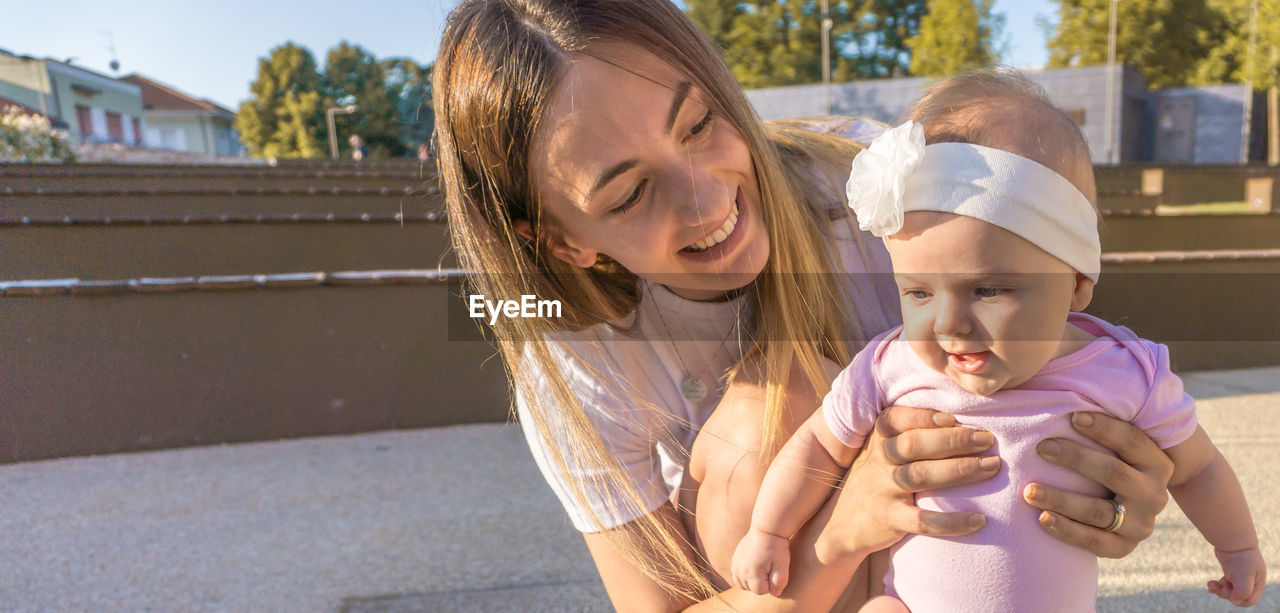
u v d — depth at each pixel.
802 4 38.44
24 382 3.06
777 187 1.14
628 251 1.06
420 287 3.36
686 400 1.29
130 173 7.54
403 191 5.96
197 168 9.29
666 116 0.97
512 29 1.03
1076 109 25.80
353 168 11.84
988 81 1.07
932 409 1.02
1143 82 28.53
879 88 27.69
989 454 1.00
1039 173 0.92
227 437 3.25
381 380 3.37
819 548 1.08
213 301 3.19
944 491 1.01
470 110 1.07
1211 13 27.22
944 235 0.92
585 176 0.99
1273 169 14.46
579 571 2.08
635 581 1.24
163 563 2.18
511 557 2.17
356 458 3.04
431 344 3.40
